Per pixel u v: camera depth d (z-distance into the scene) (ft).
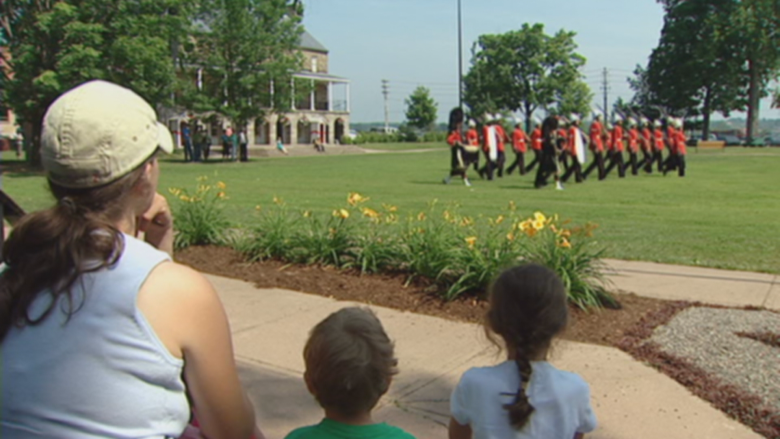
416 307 19.90
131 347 5.00
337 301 20.80
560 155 64.13
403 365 15.46
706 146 171.53
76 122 5.31
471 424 8.07
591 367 15.15
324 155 152.97
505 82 266.77
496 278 8.30
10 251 5.21
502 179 75.66
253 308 20.22
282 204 34.09
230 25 113.19
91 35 80.79
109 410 4.94
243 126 121.39
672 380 14.42
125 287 5.06
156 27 88.84
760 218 40.60
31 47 79.46
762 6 197.67
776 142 206.49
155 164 5.84
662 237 33.01
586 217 40.75
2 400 5.02
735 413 12.82
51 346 4.95
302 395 13.85
